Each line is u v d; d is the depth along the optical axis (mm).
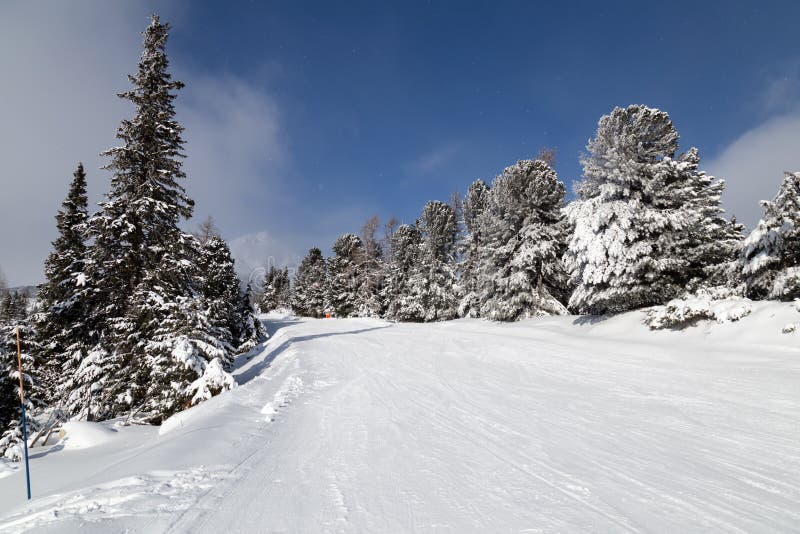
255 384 11016
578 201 19266
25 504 4254
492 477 4324
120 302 15070
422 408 7648
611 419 6398
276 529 3299
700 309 13211
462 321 31641
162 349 12180
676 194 16859
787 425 5781
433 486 4129
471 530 3227
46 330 16516
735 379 8430
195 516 3521
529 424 6285
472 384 9633
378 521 3410
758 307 12422
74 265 18547
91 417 13312
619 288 16547
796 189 12750
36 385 13797
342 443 5738
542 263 25531
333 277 57906
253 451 5469
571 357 12414
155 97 15969
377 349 17703
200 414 8180
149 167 15641
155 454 5324
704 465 4543
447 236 40406
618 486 4031
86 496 3967
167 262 15203
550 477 4285
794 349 10031
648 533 3148
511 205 26312
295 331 31625
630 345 13359
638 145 17422
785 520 3348
